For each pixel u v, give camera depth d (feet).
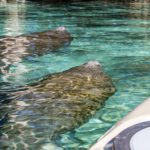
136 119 8.66
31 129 13.20
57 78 18.81
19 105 15.62
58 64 24.49
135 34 37.09
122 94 18.31
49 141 12.44
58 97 16.30
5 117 14.35
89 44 31.37
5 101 16.33
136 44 31.91
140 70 23.65
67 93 16.76
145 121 8.36
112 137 7.91
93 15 52.21
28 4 65.67
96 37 34.99
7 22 43.68
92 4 68.95
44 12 54.39
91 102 16.14
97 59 26.40
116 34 36.94
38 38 30.42
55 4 66.69
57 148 12.03
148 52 28.94
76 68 20.39
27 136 12.69
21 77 20.95
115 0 76.74
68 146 12.26
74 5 66.18
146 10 61.00
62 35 32.58
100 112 15.40
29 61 24.72
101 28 40.68
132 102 17.13
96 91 17.40
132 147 6.98
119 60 26.21
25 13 52.90
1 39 29.66
